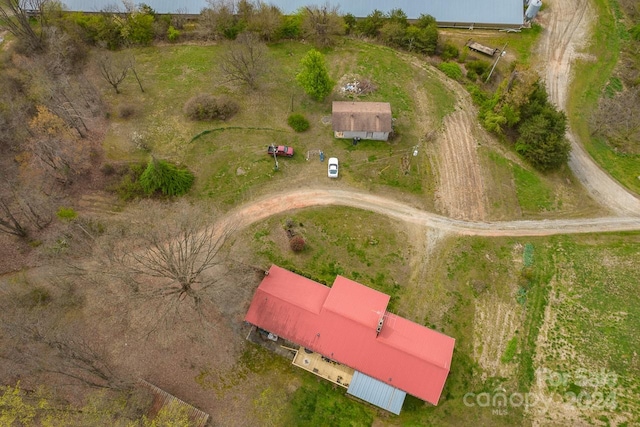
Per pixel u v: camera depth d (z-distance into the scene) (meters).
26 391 38.47
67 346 36.22
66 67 60.78
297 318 41.66
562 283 47.75
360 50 70.94
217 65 66.62
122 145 56.00
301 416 39.84
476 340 43.81
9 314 41.03
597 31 75.81
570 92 67.88
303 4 74.12
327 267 47.47
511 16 74.94
